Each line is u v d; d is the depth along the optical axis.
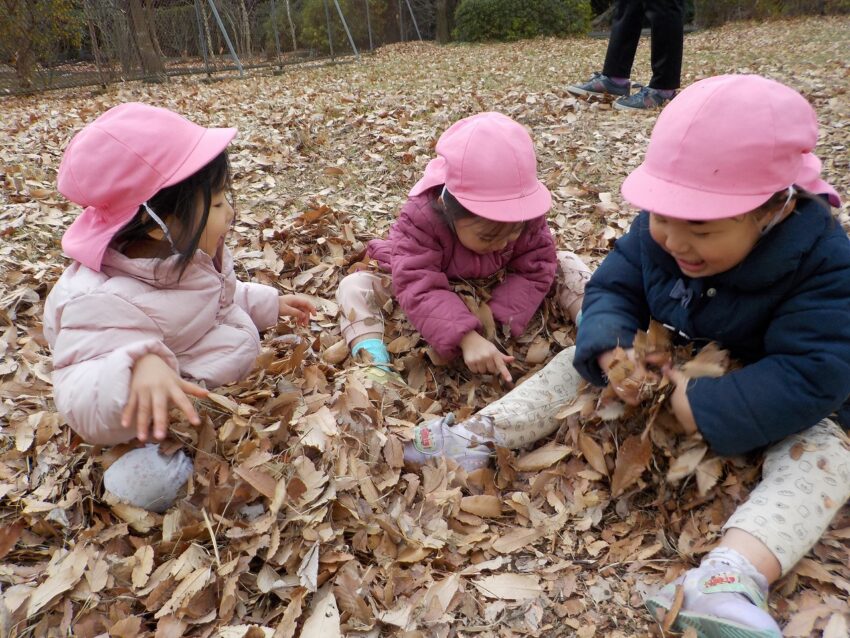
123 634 1.59
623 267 2.26
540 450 2.23
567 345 2.73
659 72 6.21
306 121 6.36
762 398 1.79
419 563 1.86
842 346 1.74
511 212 2.29
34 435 2.15
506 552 1.92
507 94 7.42
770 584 1.69
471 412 2.41
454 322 2.45
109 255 1.95
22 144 5.86
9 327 2.87
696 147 1.68
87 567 1.74
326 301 3.16
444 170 2.48
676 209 1.68
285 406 2.16
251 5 16.41
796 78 7.51
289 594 1.71
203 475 1.91
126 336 1.90
